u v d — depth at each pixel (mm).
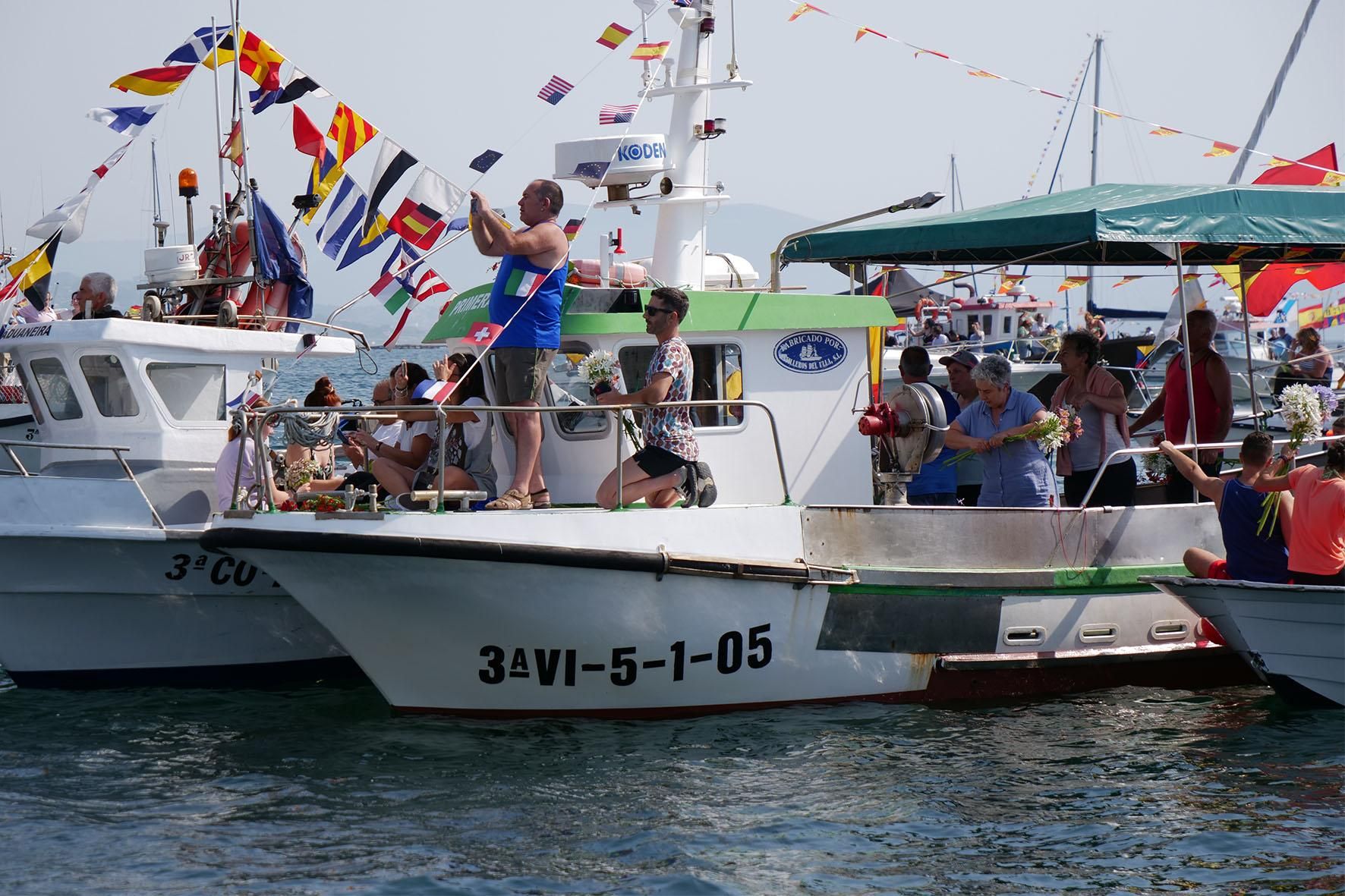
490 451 13211
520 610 11961
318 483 14117
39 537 13672
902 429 13195
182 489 14625
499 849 9719
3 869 9430
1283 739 12289
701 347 13320
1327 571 12820
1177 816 10352
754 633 12625
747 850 9719
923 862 9516
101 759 11938
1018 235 13930
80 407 14852
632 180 14094
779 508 12609
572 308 13070
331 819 10328
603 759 11609
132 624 14383
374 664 12453
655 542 12094
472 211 11844
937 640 13219
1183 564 14094
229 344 14977
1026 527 13367
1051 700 13555
